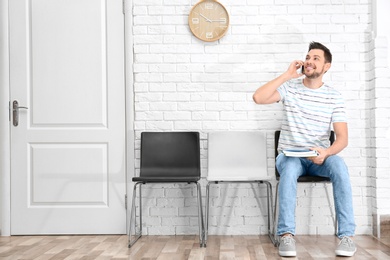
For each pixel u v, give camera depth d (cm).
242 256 283
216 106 365
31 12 368
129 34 366
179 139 355
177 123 364
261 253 292
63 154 364
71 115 366
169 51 366
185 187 363
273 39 364
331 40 364
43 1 367
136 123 365
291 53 364
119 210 364
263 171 351
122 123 366
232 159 353
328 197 361
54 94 367
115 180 364
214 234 363
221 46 366
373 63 352
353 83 363
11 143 366
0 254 292
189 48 366
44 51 367
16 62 368
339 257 279
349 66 363
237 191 363
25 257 283
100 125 366
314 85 324
